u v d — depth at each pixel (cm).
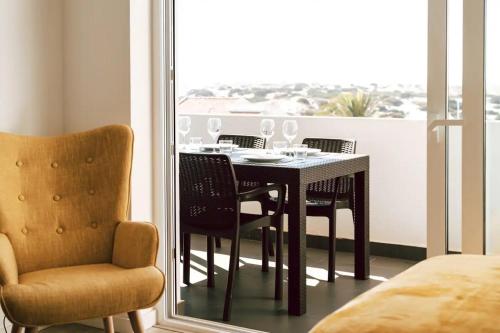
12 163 313
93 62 362
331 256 464
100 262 320
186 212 410
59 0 370
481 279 197
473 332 157
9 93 347
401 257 544
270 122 513
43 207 316
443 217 317
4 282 267
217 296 430
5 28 343
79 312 265
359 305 181
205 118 637
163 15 363
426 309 171
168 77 366
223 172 391
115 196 323
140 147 358
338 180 459
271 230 595
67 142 327
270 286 454
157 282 282
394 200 546
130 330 355
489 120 305
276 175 399
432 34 311
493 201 308
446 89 311
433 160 317
